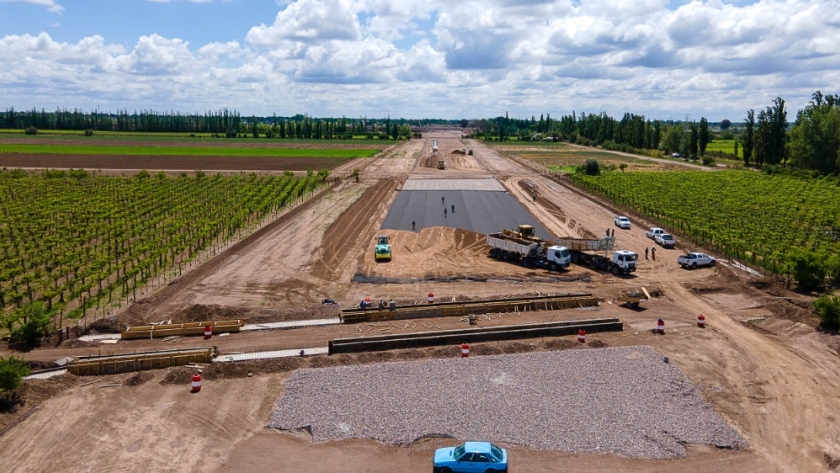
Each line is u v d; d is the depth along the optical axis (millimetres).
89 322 48719
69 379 37750
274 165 170625
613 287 58625
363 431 31453
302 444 30594
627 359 40094
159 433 31484
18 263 65000
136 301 53625
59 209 93125
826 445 30359
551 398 34594
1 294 53844
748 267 65562
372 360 40781
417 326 47625
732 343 43969
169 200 104062
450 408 33594
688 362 40375
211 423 32531
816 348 42750
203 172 145875
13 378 33469
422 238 78188
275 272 63500
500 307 51250
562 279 61406
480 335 44531
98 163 169875
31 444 30281
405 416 32781
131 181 126500
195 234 78375
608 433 31000
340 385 36438
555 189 126500
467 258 69688
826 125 148250
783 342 44188
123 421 32656
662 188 122562
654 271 64625
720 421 32312
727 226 84938
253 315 49875
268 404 34688
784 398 35250
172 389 36469
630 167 175625
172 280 60406
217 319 49281
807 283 55812
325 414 33094
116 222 84688
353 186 127250
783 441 30734
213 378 37875
